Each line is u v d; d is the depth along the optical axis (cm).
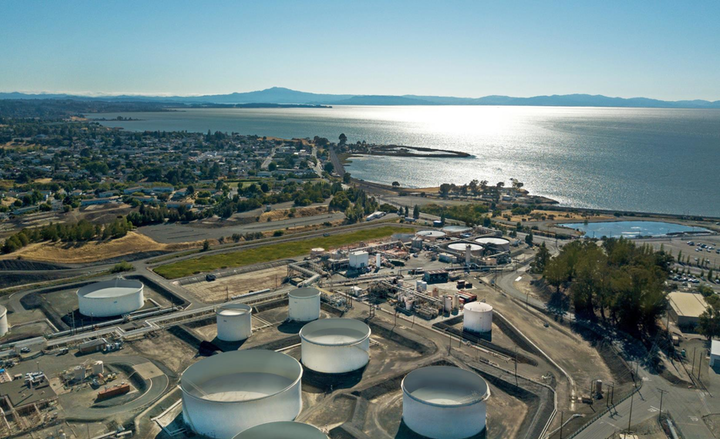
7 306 13925
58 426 8288
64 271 16975
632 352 11050
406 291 14262
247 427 8056
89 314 13275
